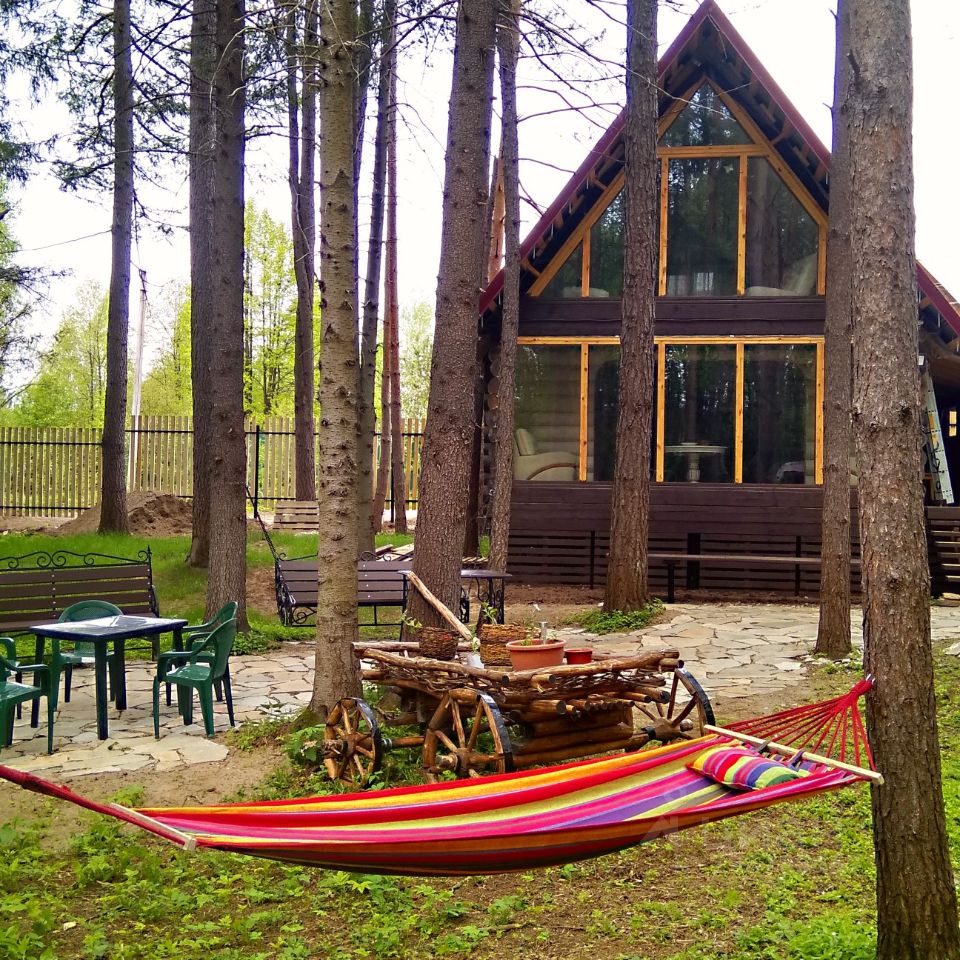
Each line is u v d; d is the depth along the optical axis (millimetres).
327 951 4742
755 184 15867
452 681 6496
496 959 4625
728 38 14719
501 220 21984
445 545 8172
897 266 4238
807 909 5031
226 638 8141
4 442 24844
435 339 8250
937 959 4051
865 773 4062
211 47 13258
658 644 11297
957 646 10352
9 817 6297
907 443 4219
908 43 4289
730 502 15477
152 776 6977
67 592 10609
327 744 6895
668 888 5363
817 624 12430
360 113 15977
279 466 24688
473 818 4148
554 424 16234
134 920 5066
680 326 15758
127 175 17844
